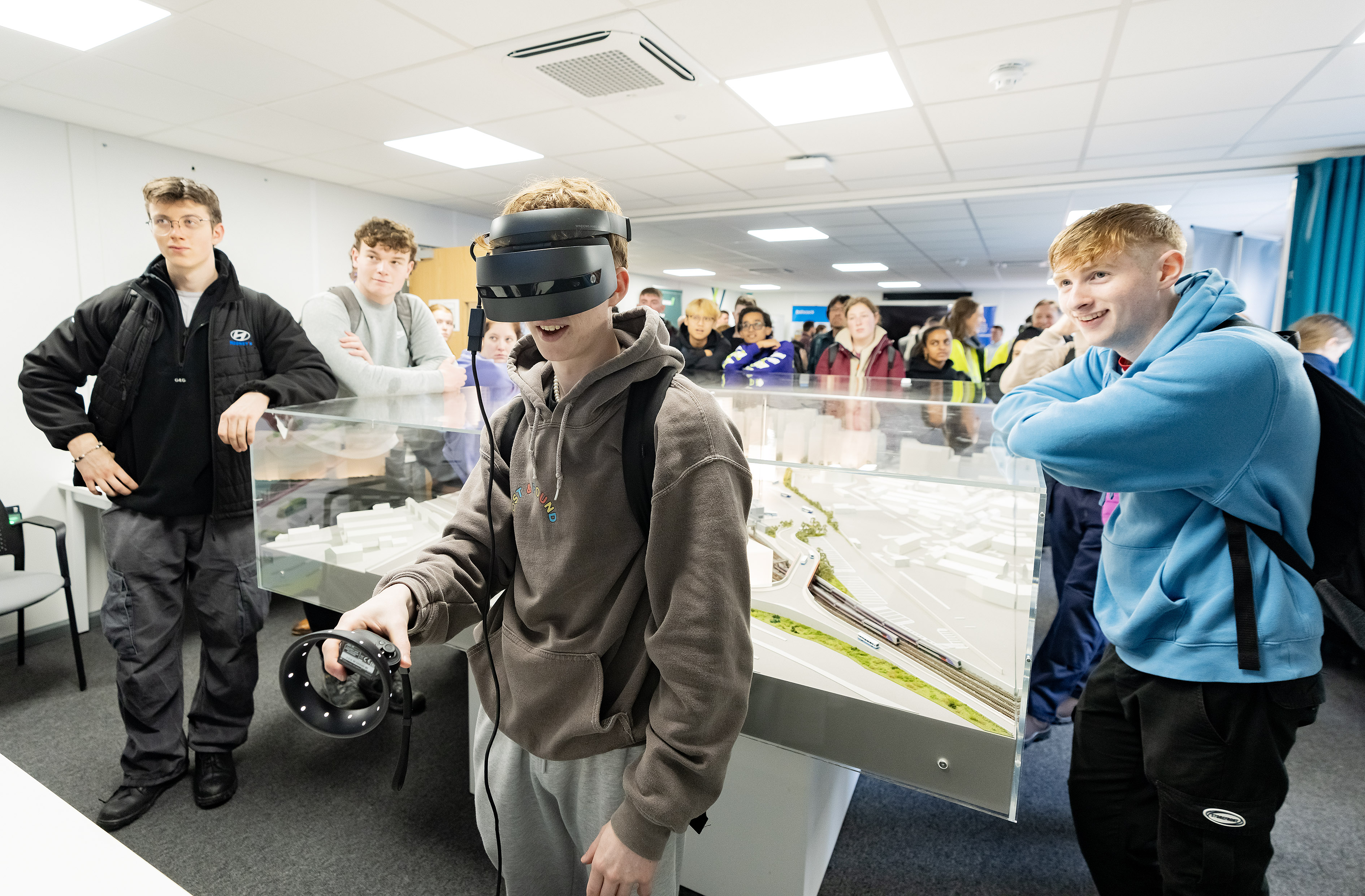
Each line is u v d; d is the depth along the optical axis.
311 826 1.54
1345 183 3.42
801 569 1.04
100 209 3.16
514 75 2.57
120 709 1.77
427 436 1.35
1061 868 1.44
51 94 2.69
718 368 4.00
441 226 5.10
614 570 0.71
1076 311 1.02
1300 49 2.26
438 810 1.60
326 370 1.73
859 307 3.91
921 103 2.83
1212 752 0.91
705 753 0.64
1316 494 0.91
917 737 0.88
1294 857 1.51
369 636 0.59
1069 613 1.93
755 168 3.96
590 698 0.70
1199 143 3.33
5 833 0.46
